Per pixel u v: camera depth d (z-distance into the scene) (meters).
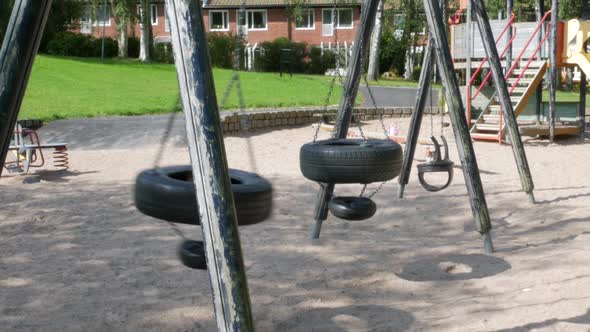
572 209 9.21
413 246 7.25
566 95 39.50
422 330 4.71
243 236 7.74
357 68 7.18
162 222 8.48
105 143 16.77
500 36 19.28
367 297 5.56
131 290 5.79
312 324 4.96
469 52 18.58
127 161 14.15
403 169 10.02
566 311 4.88
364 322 4.96
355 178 5.98
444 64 7.05
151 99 24.23
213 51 46.94
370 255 6.87
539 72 18.30
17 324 5.03
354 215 6.29
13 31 3.04
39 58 33.91
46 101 22.34
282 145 16.92
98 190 10.81
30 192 10.69
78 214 8.95
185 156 14.88
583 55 17.98
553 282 5.65
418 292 5.65
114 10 43.84
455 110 6.99
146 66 38.25
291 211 9.24
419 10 49.94
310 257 6.81
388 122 23.61
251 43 59.16
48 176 12.33
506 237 7.75
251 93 27.22
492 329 4.62
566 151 16.12
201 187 2.87
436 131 20.27
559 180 11.70
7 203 9.78
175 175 4.60
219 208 2.85
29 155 12.55
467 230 8.20
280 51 48.12
